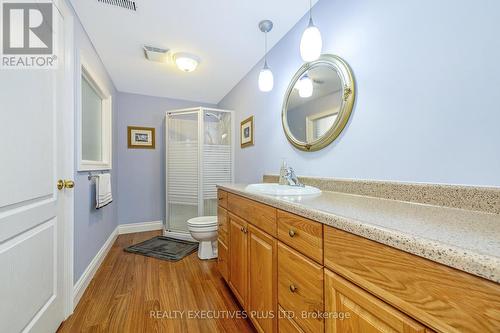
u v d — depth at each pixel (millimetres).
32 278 1024
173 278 1864
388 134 1026
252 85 2469
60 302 1301
